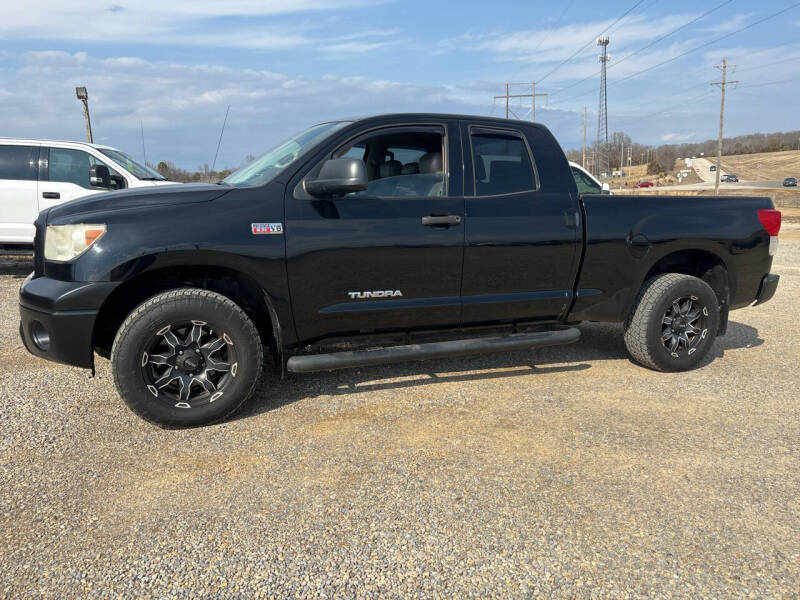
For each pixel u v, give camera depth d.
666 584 2.14
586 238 4.20
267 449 3.19
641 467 3.00
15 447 3.21
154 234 3.26
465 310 3.98
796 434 3.42
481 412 3.71
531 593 2.09
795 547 2.35
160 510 2.60
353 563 2.25
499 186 4.02
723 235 4.55
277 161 3.84
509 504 2.65
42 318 3.25
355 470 2.96
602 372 4.55
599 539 2.39
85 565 2.24
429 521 2.52
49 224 3.33
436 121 3.92
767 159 167.38
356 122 3.77
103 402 3.88
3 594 2.08
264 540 2.39
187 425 3.43
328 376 4.41
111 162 8.99
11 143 8.84
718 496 2.72
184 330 3.43
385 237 3.67
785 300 7.86
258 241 3.42
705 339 4.60
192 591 2.10
